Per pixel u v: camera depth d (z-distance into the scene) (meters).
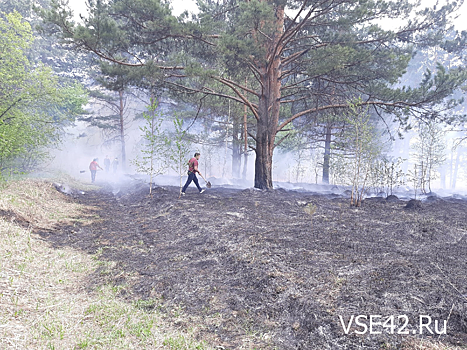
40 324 3.25
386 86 14.61
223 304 3.90
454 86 13.55
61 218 8.62
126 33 12.51
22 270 4.62
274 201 10.77
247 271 4.61
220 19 16.31
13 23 11.00
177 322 3.59
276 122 15.20
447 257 5.00
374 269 4.46
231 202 10.34
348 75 13.95
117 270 5.21
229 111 20.88
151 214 9.57
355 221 7.76
